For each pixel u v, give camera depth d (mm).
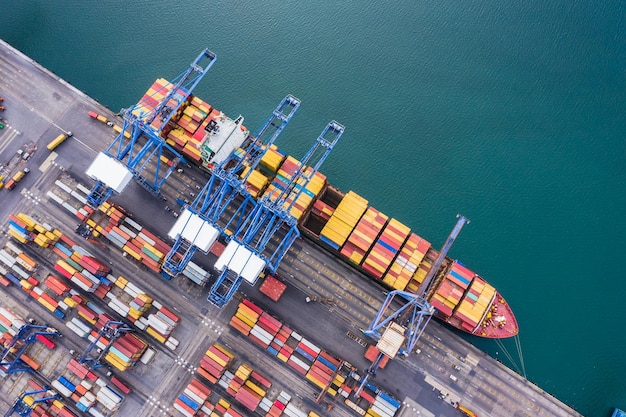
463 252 136000
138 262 132500
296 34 161000
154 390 124812
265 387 123188
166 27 161250
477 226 138500
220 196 122188
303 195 128250
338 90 154250
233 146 131125
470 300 121188
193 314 129250
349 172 144375
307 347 123438
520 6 162500
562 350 127000
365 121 150375
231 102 152500
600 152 145625
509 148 146750
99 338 122875
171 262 122250
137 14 162625
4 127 143500
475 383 123062
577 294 132125
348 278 130375
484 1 163625
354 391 122688
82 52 157500
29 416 122812
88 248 133625
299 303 128750
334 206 140875
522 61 156625
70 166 140625
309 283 130125
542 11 161500
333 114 151375
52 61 155125
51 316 130375
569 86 153250
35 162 141000
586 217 139250
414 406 121938
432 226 138750
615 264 134625
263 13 163125
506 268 134500
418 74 156000
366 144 147750
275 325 124062
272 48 159250
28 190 138875
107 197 125688
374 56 158375
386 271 124938
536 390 122625
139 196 137375
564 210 140125
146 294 129875
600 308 130875
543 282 133250
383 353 120688
